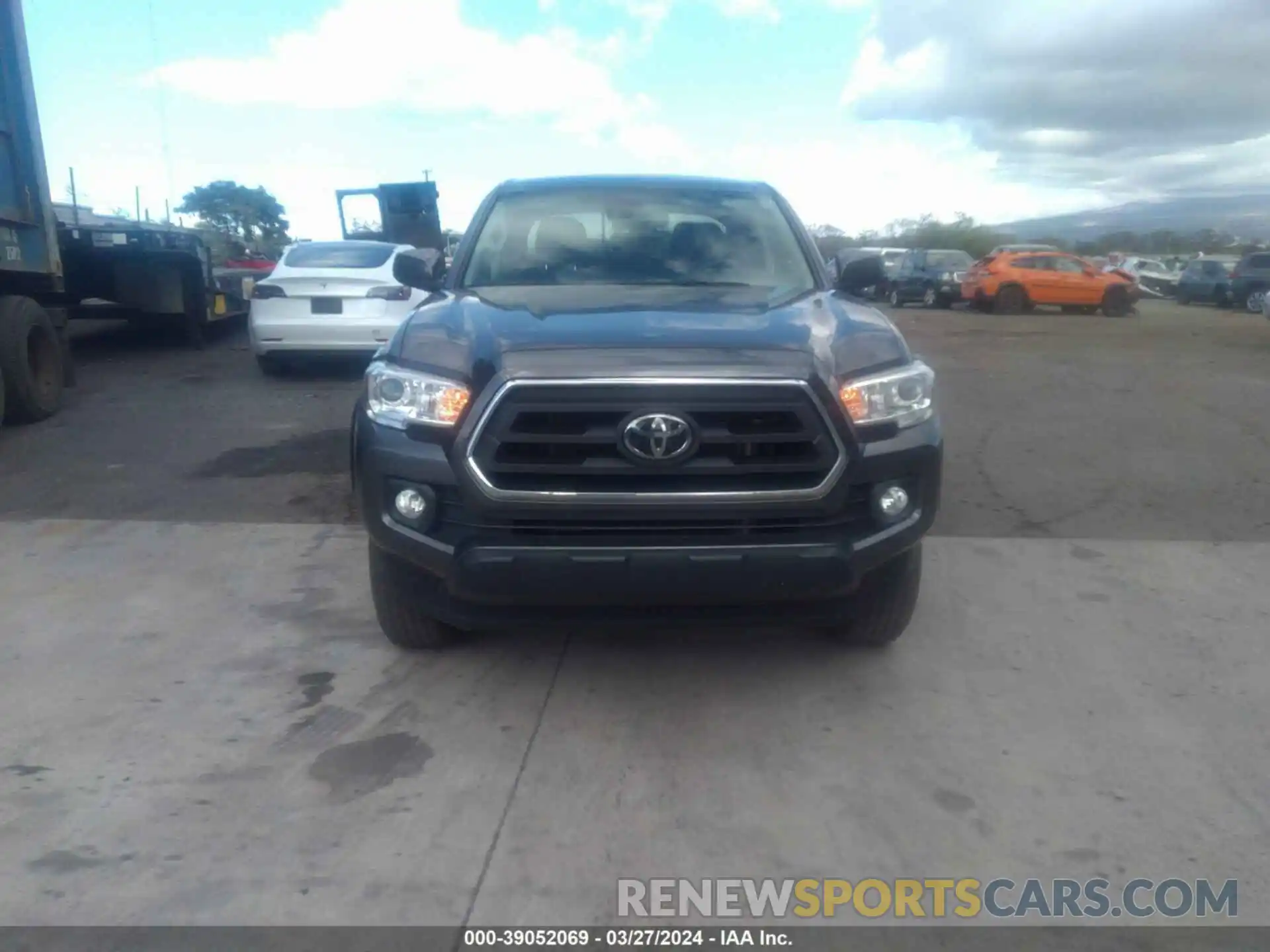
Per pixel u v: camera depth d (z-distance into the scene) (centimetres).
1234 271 3125
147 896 324
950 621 531
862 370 414
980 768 397
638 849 348
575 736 419
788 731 423
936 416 441
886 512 416
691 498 387
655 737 418
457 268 543
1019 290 2836
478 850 347
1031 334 2145
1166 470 827
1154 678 471
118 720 431
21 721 430
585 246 545
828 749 410
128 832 356
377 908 319
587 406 385
